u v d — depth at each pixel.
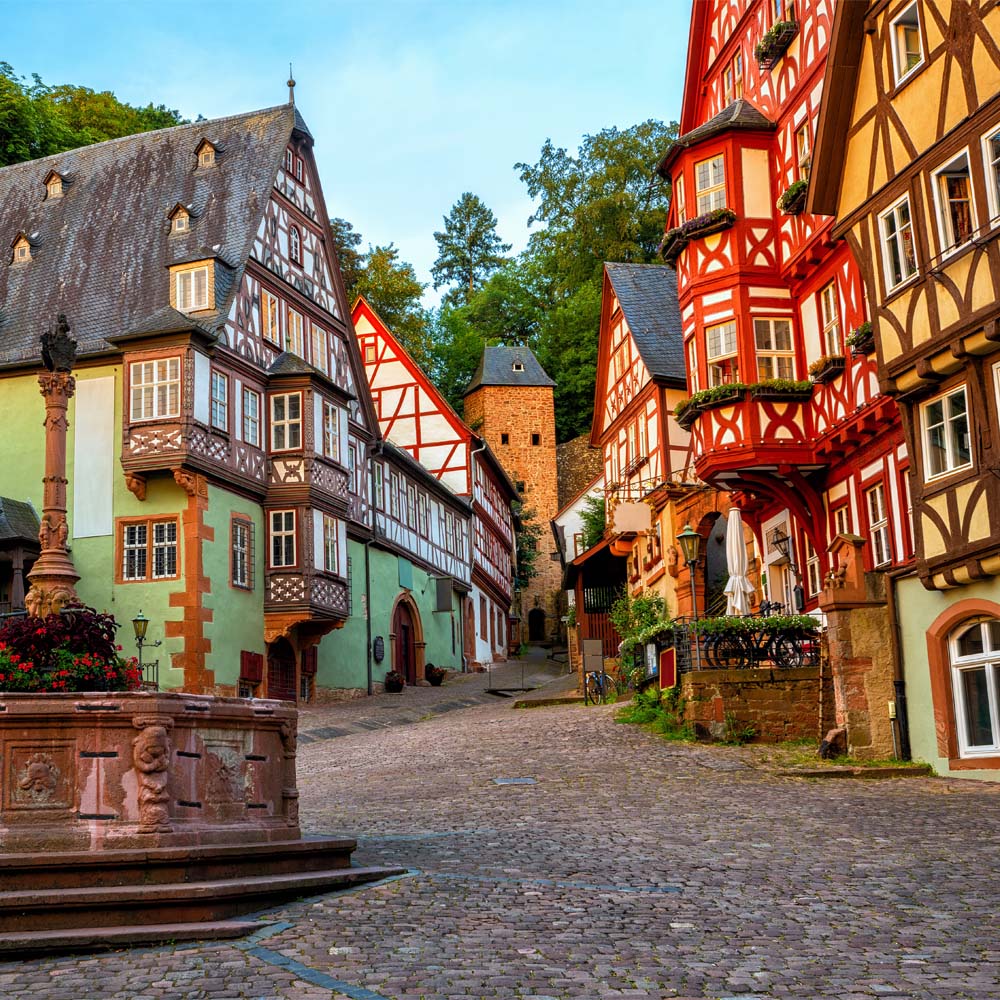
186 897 8.52
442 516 46.28
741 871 10.42
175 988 7.15
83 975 7.50
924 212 16.50
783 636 19.67
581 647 27.09
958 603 15.98
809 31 22.62
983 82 15.58
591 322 72.38
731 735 18.95
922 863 10.55
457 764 18.52
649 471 33.62
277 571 31.00
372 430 38.03
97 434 29.44
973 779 15.52
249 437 30.77
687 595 30.00
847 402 21.28
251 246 31.55
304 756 21.61
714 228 23.89
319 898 9.42
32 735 8.93
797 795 14.64
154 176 34.25
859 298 20.98
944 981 7.17
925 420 16.69
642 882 10.02
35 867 8.50
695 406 23.34
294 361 32.03
